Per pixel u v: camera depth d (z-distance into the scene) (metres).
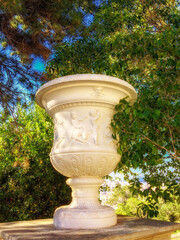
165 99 2.47
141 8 4.67
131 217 2.60
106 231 1.85
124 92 2.22
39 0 4.15
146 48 2.83
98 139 2.06
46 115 5.29
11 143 4.93
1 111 5.19
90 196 2.15
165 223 2.20
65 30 4.94
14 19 4.26
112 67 3.04
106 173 2.21
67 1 4.32
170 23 3.62
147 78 3.37
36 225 2.20
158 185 2.86
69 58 4.23
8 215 4.36
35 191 4.60
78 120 2.08
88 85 2.01
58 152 2.08
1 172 4.47
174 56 2.43
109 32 4.37
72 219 1.98
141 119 2.25
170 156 2.67
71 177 2.24
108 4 4.77
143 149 2.32
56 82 1.99
